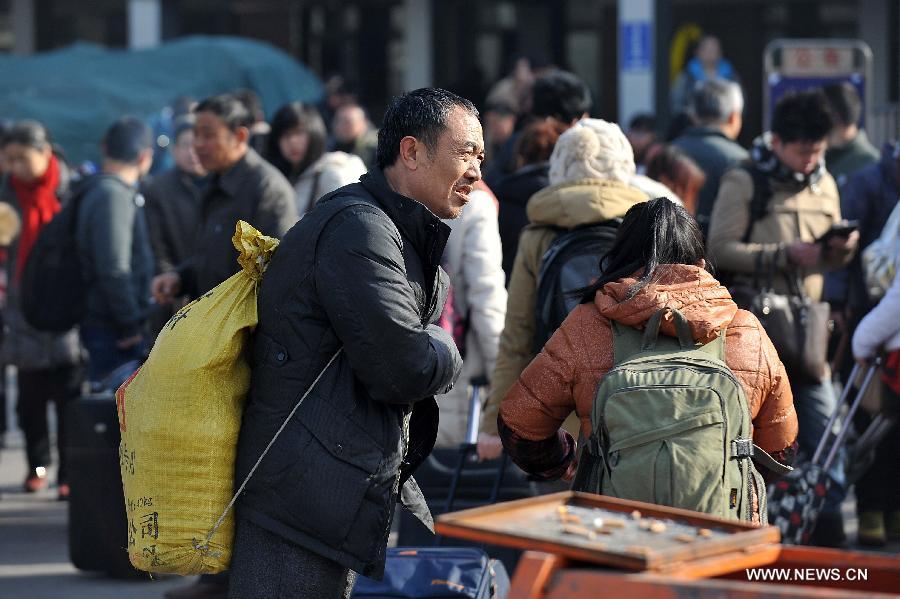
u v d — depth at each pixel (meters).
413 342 9.12
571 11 54.34
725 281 16.22
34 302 20.73
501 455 13.54
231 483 9.39
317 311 9.25
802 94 16.05
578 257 12.21
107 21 56.75
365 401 9.30
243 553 9.35
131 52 38.88
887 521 18.44
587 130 12.62
